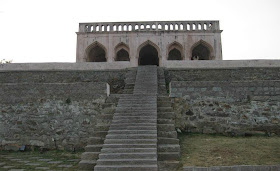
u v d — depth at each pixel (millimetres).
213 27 24781
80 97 11266
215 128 10656
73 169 7512
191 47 24328
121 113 8859
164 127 8406
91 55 26094
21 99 11609
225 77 14148
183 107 10922
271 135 10477
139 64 27719
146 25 25156
